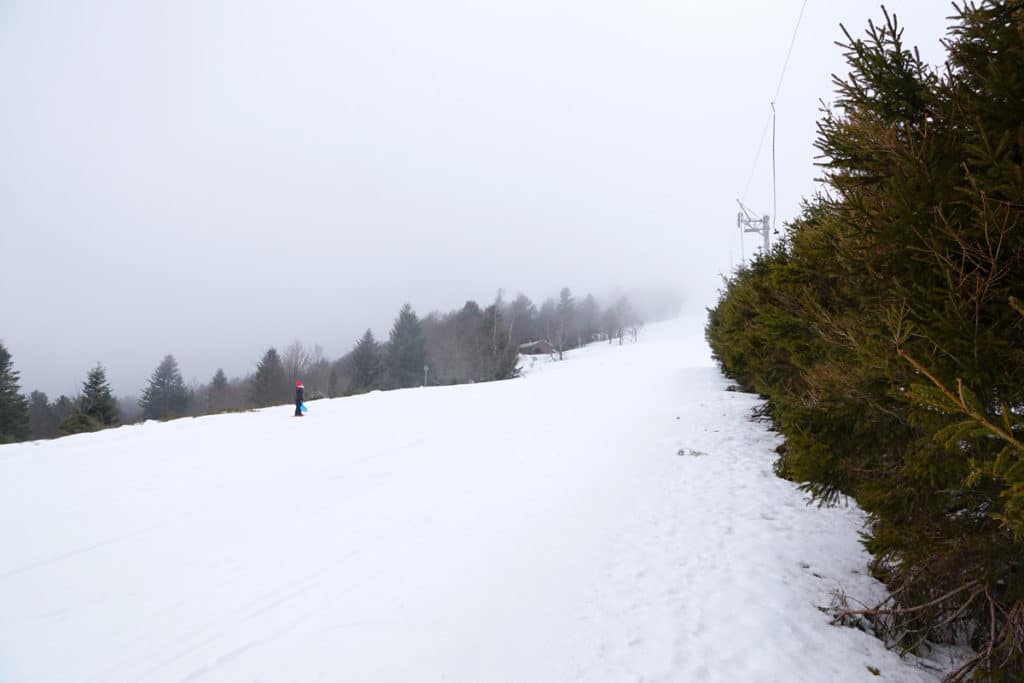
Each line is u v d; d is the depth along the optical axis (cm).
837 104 270
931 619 285
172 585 429
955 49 239
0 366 4109
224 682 301
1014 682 226
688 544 454
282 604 394
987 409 219
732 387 1524
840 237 296
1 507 645
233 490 711
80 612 387
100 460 908
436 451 940
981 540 242
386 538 524
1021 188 185
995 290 207
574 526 525
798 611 340
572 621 351
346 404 1808
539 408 1459
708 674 285
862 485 304
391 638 342
